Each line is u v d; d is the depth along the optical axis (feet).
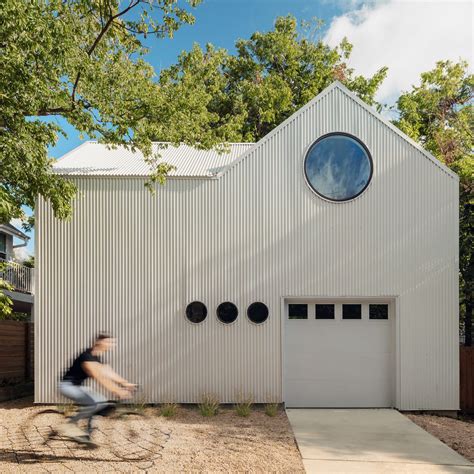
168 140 39.40
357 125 38.60
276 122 82.38
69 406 35.45
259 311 37.68
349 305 38.47
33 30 29.32
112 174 38.32
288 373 37.91
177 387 37.29
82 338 37.65
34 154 32.58
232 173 38.47
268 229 38.14
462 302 57.41
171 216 38.32
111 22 34.19
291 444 27.04
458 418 37.04
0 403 38.60
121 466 22.25
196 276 37.96
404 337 37.32
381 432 30.07
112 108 34.96
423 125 78.28
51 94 32.35
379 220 38.04
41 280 38.04
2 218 36.65
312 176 38.42
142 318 37.76
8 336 42.83
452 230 37.86
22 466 21.97
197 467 22.40
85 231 38.27
